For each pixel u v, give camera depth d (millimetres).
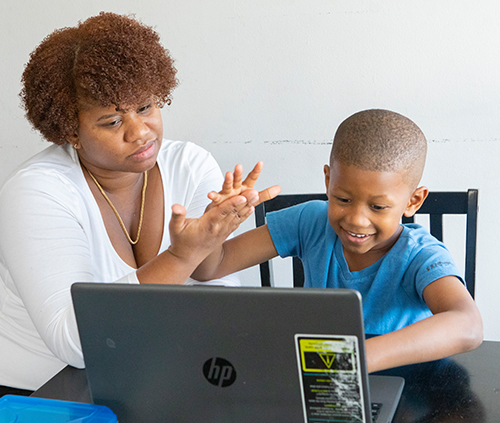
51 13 2027
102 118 1084
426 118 1891
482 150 1877
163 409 765
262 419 724
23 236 1098
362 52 1874
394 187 976
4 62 2088
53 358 1261
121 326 724
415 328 875
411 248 1096
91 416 765
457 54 1812
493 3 1748
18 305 1272
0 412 791
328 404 689
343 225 1038
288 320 658
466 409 807
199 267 1257
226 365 708
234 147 2055
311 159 2012
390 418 792
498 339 2041
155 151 1163
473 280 1340
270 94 1973
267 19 1905
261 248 1285
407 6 1807
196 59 1987
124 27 1103
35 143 2154
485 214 1930
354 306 629
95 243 1257
